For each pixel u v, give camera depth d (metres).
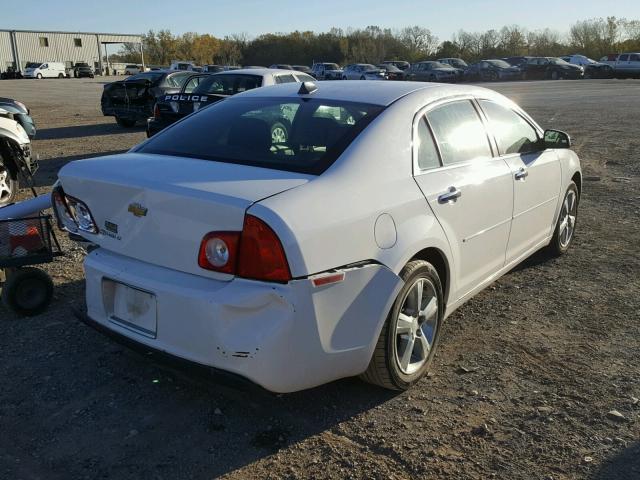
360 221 2.89
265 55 95.81
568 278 5.18
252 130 3.49
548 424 3.09
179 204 2.74
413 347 3.42
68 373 3.55
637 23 81.06
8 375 3.52
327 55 92.00
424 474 2.72
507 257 4.49
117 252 3.09
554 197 5.17
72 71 68.50
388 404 3.27
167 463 2.79
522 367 3.67
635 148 12.24
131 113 16.59
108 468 2.76
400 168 3.29
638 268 5.42
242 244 2.62
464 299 3.98
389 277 3.01
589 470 2.75
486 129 4.23
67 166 3.35
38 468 2.76
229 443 2.94
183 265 2.79
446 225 3.48
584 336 4.09
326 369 2.86
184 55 103.00
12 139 7.45
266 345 2.62
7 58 79.56
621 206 7.71
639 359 3.78
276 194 2.73
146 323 2.95
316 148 3.19
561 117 18.14
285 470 2.75
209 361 2.71
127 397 3.31
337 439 2.97
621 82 41.56
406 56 89.12
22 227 4.25
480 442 2.95
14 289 4.20
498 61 47.53
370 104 3.54
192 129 3.71
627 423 3.10
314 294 2.68
